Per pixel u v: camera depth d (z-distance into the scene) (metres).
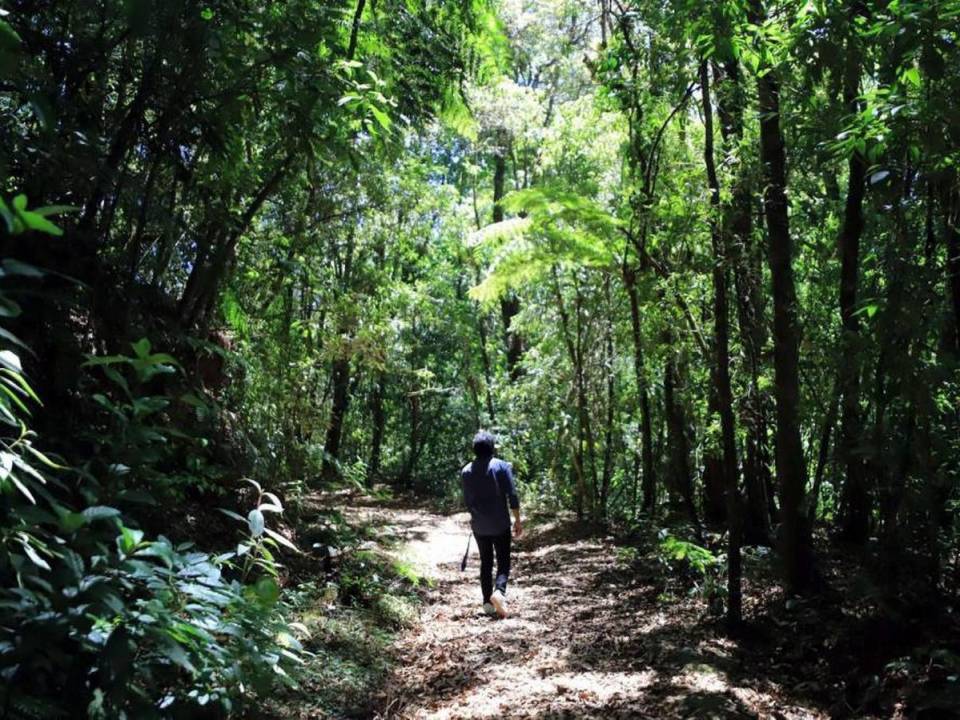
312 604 6.41
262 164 6.87
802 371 7.54
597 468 14.71
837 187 8.35
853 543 8.66
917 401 5.11
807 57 5.31
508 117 17.08
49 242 3.99
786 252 6.65
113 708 2.42
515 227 10.59
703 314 9.09
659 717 4.54
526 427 16.72
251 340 9.77
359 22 6.74
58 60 4.22
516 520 7.44
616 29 9.49
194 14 4.39
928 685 4.60
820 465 7.52
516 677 5.47
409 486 22.83
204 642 2.69
